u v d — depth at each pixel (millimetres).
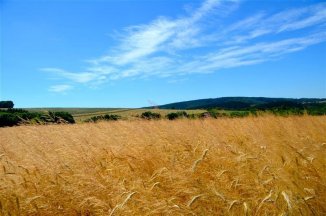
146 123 6977
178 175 3518
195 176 3598
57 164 4762
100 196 3869
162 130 6250
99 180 4137
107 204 3516
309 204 2869
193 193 3150
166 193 3287
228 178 3412
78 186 4078
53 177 4391
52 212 3871
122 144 5719
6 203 3951
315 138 6035
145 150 5055
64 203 3941
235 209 2930
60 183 4215
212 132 6109
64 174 4492
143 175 4188
